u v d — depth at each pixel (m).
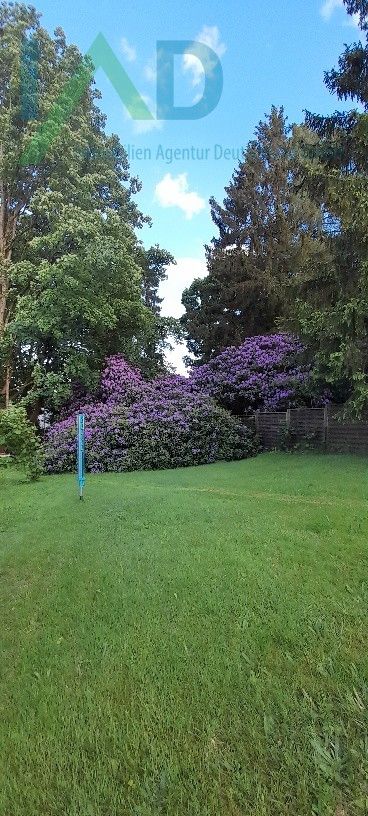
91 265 14.44
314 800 1.55
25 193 18.14
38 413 16.12
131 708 2.05
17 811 1.57
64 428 12.07
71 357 14.63
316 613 2.87
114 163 19.56
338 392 12.00
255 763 1.72
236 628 2.71
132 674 2.30
